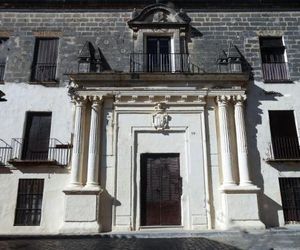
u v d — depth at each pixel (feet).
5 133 53.88
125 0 62.03
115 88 54.44
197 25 61.11
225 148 51.90
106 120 54.19
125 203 50.19
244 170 50.98
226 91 54.39
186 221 49.80
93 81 54.44
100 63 56.95
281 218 50.65
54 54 59.62
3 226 49.57
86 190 48.75
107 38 60.13
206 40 60.13
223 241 39.24
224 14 61.93
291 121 55.83
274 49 60.44
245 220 48.19
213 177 51.65
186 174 51.98
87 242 39.93
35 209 50.83
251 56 59.21
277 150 54.03
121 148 52.80
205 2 62.08
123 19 61.52
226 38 60.44
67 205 48.42
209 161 52.44
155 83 54.95
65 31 60.59
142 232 46.47
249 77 57.31
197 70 58.18
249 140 54.03
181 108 54.70
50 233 48.52
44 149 53.83
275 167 52.75
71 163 52.06
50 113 55.67
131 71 57.16
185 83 55.11
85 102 54.13
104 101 55.06
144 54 58.44
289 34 60.80
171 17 60.80
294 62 58.85
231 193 49.37
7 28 60.49
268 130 54.60
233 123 54.44
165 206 51.13
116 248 34.99
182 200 50.90
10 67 57.77
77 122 52.90
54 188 51.26
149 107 54.70
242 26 61.26
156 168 52.85
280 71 58.75
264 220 50.31
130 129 53.72
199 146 53.06
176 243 38.11
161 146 53.36
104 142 53.06
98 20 61.41
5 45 59.72
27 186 51.72
